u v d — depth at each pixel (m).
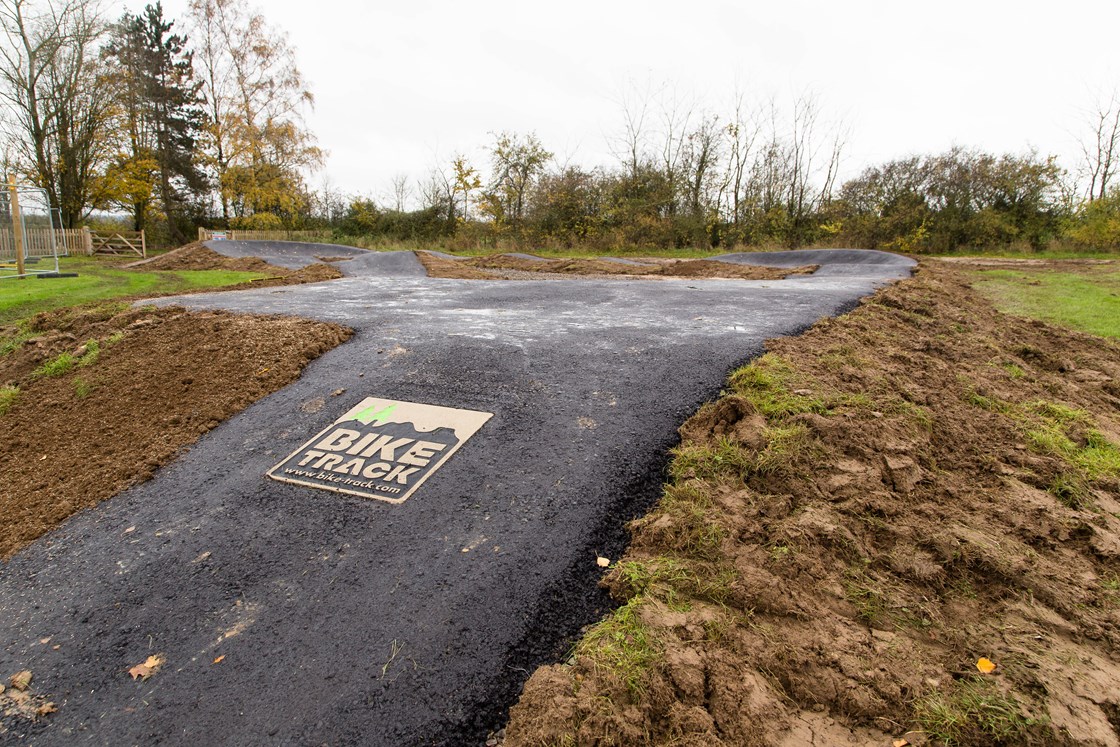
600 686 2.04
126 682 2.26
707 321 6.20
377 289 9.98
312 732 2.00
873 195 24.75
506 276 13.82
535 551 2.72
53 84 23.80
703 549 2.63
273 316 6.50
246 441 3.90
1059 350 6.94
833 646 2.16
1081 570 2.64
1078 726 1.86
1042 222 23.62
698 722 1.88
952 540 2.66
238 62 29.11
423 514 3.03
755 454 3.20
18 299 9.20
